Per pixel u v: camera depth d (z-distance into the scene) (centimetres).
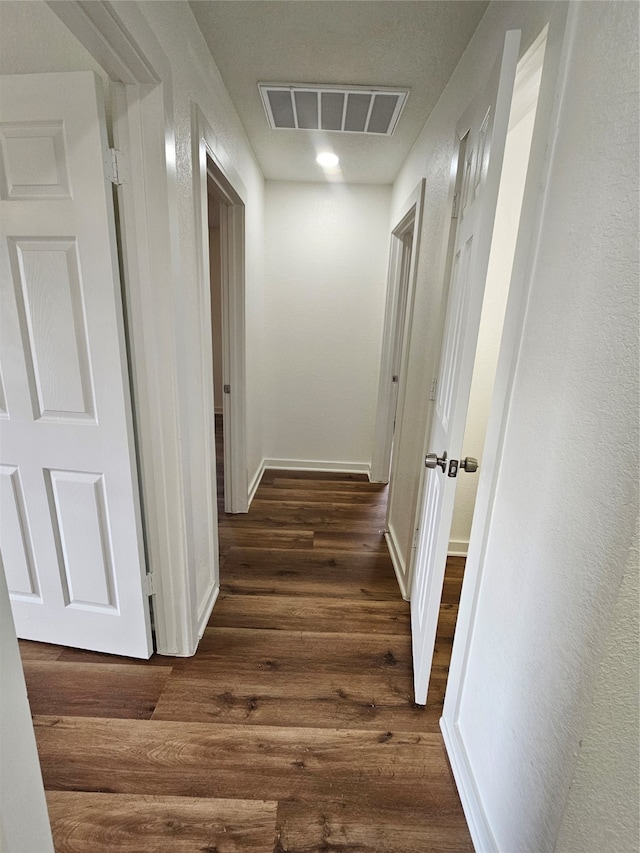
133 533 143
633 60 60
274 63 161
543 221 87
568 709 71
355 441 358
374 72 165
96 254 118
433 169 188
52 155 113
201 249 151
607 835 60
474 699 114
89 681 148
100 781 117
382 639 174
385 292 319
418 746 130
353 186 302
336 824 109
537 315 88
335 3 130
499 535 102
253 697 144
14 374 130
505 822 93
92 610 155
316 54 156
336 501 305
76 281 122
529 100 132
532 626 85
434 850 104
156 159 114
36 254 120
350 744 129
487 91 108
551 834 74
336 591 205
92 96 107
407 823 110
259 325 309
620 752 58
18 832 57
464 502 235
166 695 144
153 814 109
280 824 108
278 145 239
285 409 351
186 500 146
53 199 116
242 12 135
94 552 147
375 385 344
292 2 130
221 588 204
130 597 150
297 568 223
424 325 192
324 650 167
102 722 133
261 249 300
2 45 115
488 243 102
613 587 61
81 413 133
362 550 242
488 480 107
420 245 209
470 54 143
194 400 157
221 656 162
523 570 89
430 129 194
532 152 92
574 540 71
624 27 63
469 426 223
